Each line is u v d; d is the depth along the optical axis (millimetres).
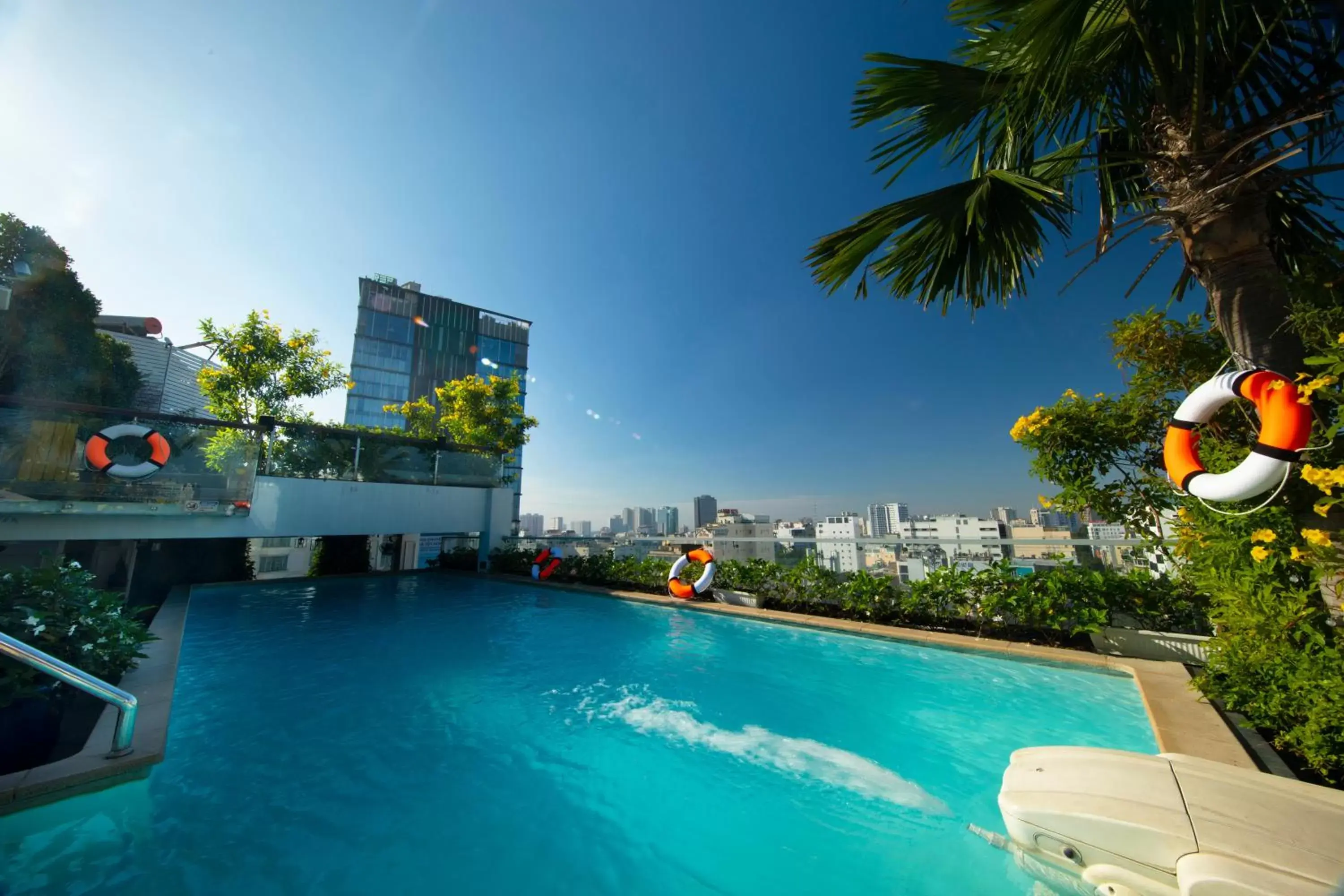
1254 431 3668
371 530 10734
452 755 3287
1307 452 2650
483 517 12516
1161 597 4629
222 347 13508
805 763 3178
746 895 2059
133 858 2197
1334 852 1401
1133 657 4559
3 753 2621
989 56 3289
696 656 5555
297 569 11781
